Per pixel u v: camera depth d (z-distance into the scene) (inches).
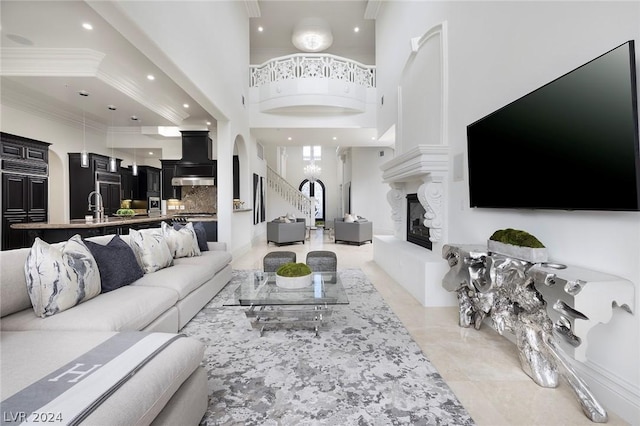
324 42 317.4
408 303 135.4
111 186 302.4
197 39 156.8
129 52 159.3
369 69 292.5
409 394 70.3
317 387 73.0
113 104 211.2
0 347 55.3
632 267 59.7
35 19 128.4
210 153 299.7
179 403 52.8
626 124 58.4
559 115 74.2
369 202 418.0
